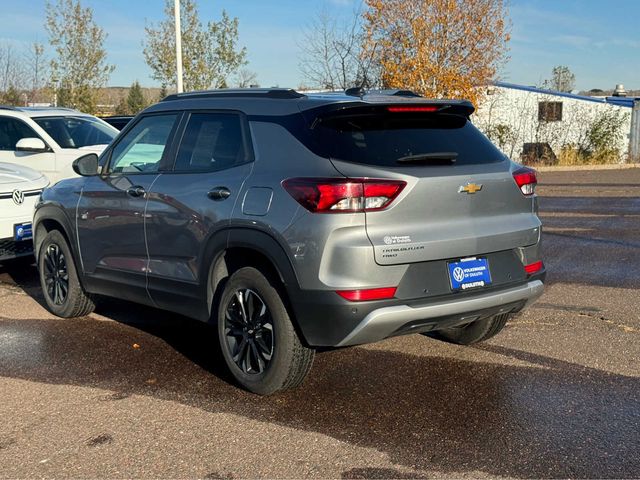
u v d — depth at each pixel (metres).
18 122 11.30
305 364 4.67
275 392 4.81
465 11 24.19
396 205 4.33
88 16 28.44
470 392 4.82
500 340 5.91
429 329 4.62
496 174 4.79
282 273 4.46
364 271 4.24
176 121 5.58
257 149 4.84
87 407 4.68
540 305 6.96
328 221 4.27
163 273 5.44
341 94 5.00
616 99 30.67
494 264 4.79
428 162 4.55
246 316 4.84
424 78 24.47
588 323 6.34
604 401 4.63
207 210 4.96
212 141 5.21
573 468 3.77
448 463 3.85
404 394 4.81
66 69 28.66
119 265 5.88
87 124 11.88
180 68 19.23
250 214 4.64
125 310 7.12
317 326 4.37
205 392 4.92
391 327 4.35
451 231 4.53
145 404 4.72
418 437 4.16
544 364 5.33
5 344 6.03
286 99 4.87
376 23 24.64
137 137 5.89
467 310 4.57
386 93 5.16
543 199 15.81
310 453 3.99
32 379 5.20
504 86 30.75
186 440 4.18
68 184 6.55
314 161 4.46
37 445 4.13
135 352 5.80
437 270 4.49
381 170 4.34
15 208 8.05
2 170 8.39
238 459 3.94
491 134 30.83
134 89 34.97
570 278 8.07
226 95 5.30
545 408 4.54
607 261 8.96
